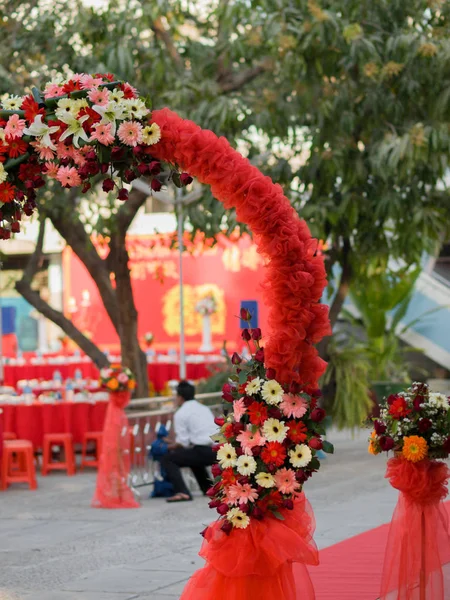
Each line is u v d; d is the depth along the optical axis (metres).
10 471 11.21
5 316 22.31
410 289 16.19
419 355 19.11
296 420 4.73
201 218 11.35
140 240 19.83
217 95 11.17
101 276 13.19
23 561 7.45
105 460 9.73
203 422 9.98
